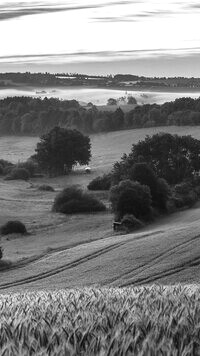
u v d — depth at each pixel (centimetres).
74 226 10875
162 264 6675
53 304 1497
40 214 12406
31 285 6444
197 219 10712
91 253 7700
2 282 6775
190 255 6900
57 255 7919
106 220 11312
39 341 1042
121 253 7419
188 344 991
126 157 15350
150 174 11988
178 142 15525
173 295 1538
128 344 991
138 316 1223
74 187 13062
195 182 14438
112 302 1496
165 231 8919
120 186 11256
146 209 11069
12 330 1136
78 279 6462
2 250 8212
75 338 1044
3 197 14650
